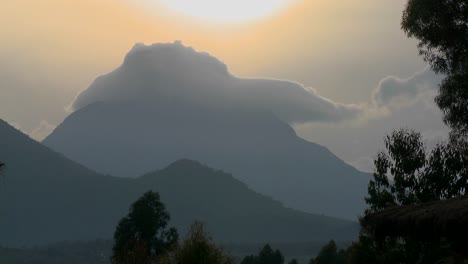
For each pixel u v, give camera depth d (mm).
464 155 43406
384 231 19531
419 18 39406
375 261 44094
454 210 16938
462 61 39469
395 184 46438
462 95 38594
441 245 36281
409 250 41969
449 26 39000
